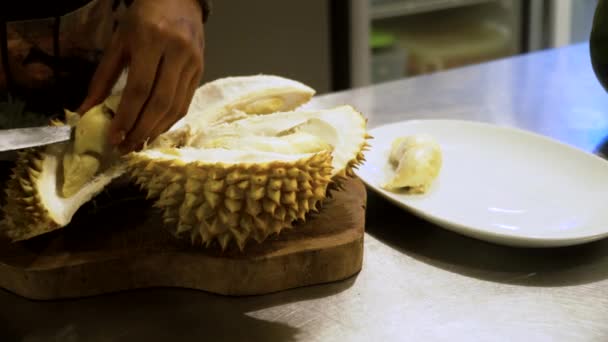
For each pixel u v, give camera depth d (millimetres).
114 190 923
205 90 982
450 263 878
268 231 803
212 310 818
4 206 839
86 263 814
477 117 1272
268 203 778
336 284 851
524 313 809
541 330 789
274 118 945
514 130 1065
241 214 783
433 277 858
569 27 2252
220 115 975
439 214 897
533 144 1044
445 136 1082
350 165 883
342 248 835
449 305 820
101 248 832
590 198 945
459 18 2572
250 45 2016
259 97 993
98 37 1066
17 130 837
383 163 1018
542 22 2273
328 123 921
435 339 781
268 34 2029
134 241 842
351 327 796
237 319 807
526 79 1447
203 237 800
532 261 879
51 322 801
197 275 833
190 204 780
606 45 1089
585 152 1004
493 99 1349
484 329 791
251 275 822
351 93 1382
